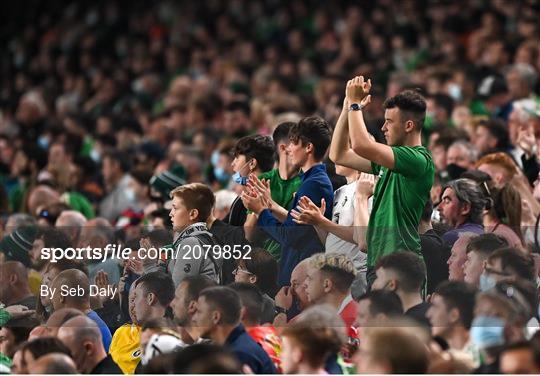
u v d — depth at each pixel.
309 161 21.61
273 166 23.72
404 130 20.56
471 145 26.92
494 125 28.27
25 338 20.34
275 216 20.94
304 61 46.38
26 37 58.66
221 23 53.69
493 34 42.84
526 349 17.55
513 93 34.00
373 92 30.31
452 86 37.12
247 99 41.22
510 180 24.08
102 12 58.91
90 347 19.58
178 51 51.44
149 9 58.09
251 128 36.81
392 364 17.50
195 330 19.53
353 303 19.53
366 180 21.06
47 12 60.50
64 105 47.56
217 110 40.28
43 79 54.78
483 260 19.30
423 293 19.33
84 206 30.39
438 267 19.42
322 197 21.22
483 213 21.50
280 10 53.41
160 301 19.89
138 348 19.94
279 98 36.31
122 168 32.94
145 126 42.19
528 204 23.31
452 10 47.16
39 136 42.56
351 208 21.17
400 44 45.47
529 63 38.88
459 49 42.66
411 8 48.59
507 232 19.81
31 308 20.44
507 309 18.61
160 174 27.66
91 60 54.78
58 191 31.94
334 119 29.03
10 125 43.97
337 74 41.19
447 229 20.81
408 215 20.08
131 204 30.62
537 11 46.00
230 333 19.33
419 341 17.75
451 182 21.58
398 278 19.33
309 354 18.03
